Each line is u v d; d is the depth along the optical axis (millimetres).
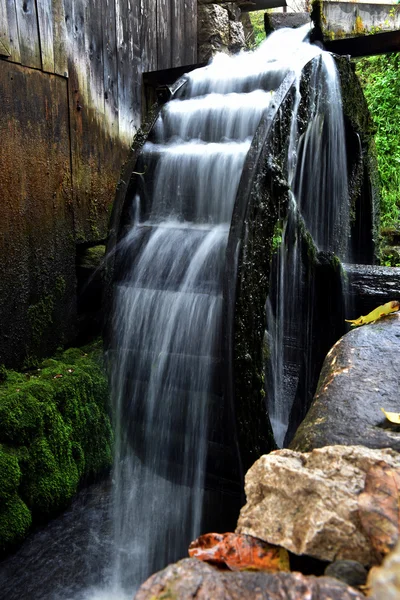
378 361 1709
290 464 1034
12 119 3297
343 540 857
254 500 1018
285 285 3988
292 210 3820
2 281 3299
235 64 4789
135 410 3621
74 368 3633
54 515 3344
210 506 3492
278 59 4586
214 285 3334
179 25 5805
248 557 912
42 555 3115
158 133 4219
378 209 5441
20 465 3041
